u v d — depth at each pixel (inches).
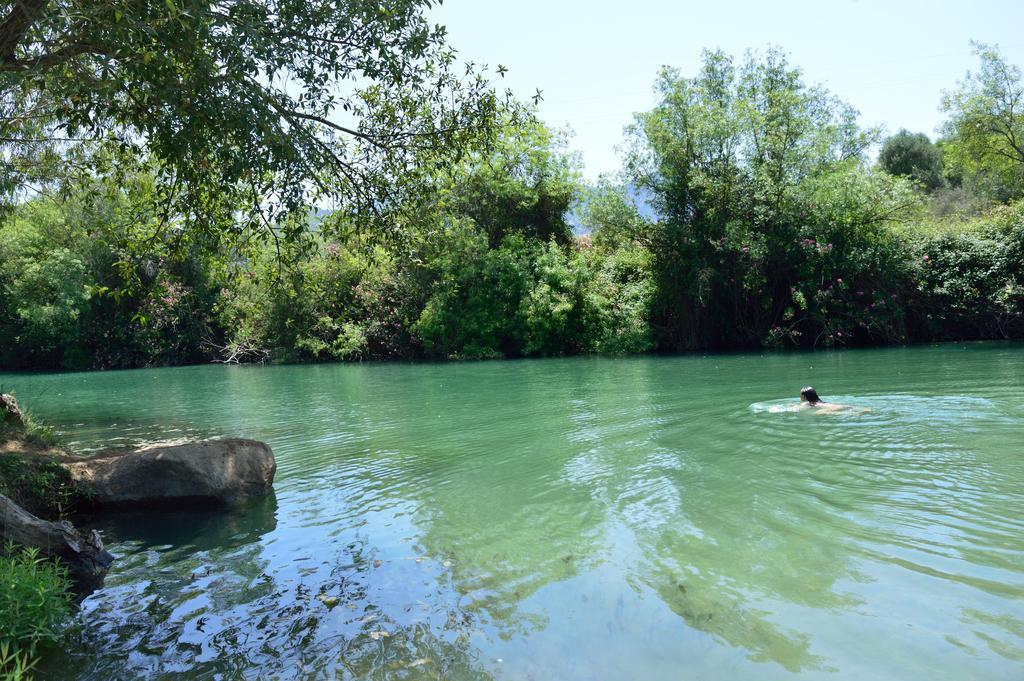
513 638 160.6
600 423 446.3
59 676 155.7
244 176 284.0
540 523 246.5
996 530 210.5
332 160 323.9
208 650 164.2
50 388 938.7
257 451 334.3
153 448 323.9
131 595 203.2
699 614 166.6
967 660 138.1
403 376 929.5
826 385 580.1
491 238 1375.5
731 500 257.6
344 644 162.9
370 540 240.4
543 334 1219.9
